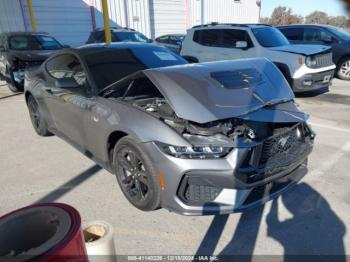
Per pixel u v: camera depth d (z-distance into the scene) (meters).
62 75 4.00
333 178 3.32
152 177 2.52
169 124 2.55
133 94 3.30
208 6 20.25
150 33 18.03
